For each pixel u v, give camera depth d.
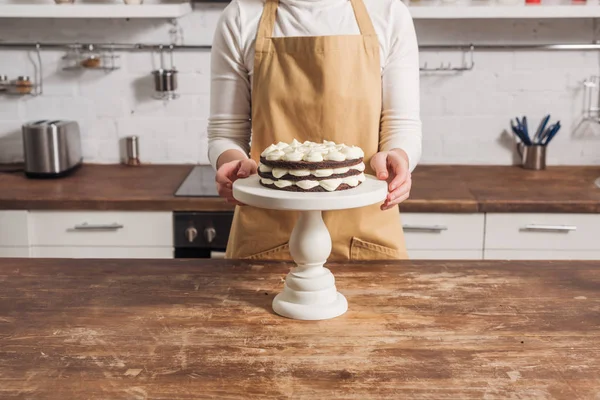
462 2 3.07
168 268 1.72
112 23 3.30
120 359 1.26
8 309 1.47
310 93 1.89
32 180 3.08
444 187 2.95
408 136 1.85
